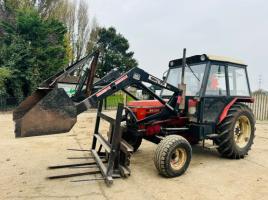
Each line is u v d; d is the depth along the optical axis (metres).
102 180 4.41
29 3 26.08
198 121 5.41
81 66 4.84
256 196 3.87
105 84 5.14
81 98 4.71
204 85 5.42
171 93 6.07
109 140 5.17
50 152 6.21
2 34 20.02
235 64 6.09
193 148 6.80
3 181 4.35
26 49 17.55
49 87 4.38
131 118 5.36
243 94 6.27
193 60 5.78
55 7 30.42
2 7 23.69
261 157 6.02
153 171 4.93
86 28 35.38
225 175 4.75
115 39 34.94
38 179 4.43
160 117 5.34
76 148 6.63
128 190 4.03
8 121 11.59
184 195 3.88
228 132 5.54
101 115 5.60
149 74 4.95
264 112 14.52
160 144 4.60
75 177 4.54
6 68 16.50
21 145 6.97
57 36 21.19
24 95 18.16
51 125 3.74
